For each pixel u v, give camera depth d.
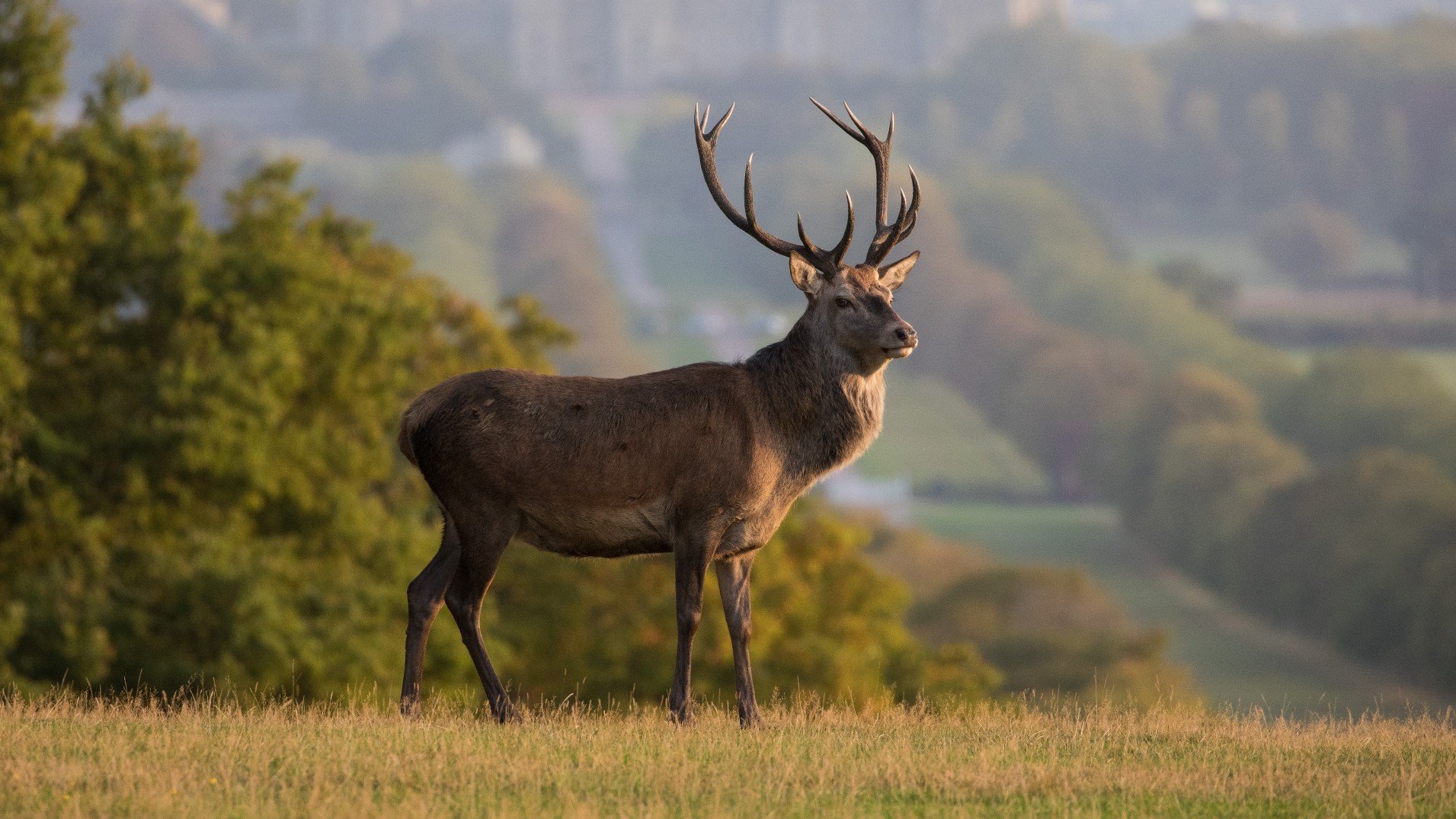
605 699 107.62
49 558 93.56
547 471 39.31
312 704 45.88
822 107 44.66
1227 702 45.28
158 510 95.75
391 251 136.00
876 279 41.47
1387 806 30.50
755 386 40.41
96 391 97.12
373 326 108.00
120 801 29.02
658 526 39.88
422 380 123.31
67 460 90.88
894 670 121.69
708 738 36.53
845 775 32.66
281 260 100.62
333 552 104.56
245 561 92.81
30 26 94.12
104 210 101.75
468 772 32.00
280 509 103.06
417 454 40.50
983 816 29.86
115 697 45.84
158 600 90.44
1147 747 37.62
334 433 107.50
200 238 100.62
